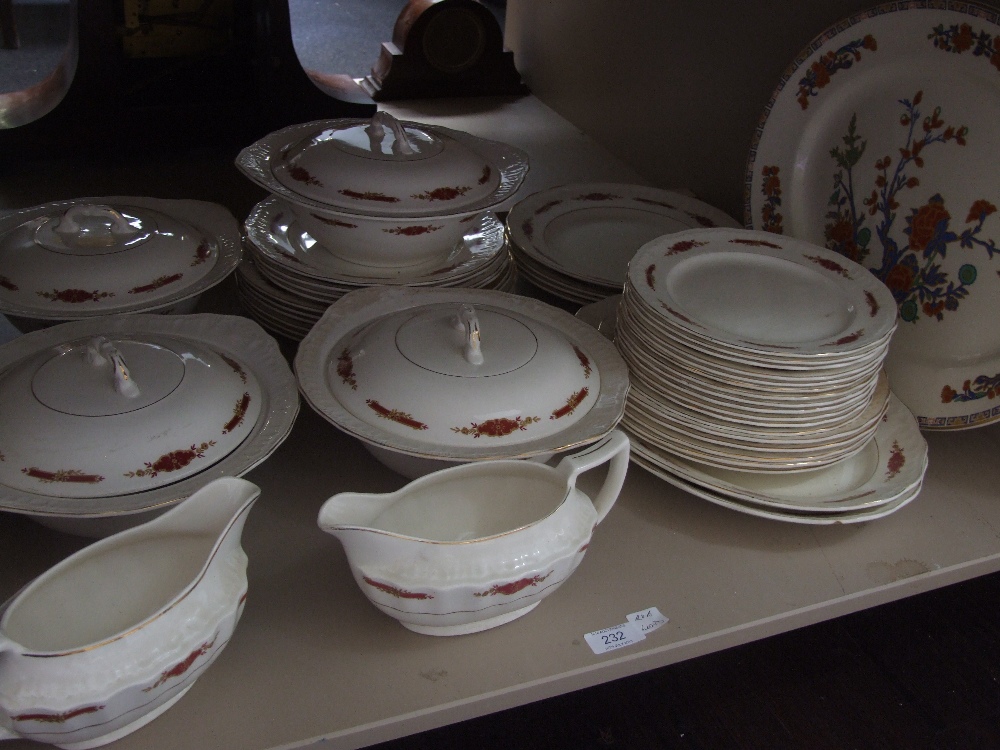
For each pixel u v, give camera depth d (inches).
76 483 26.4
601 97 68.1
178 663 22.9
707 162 56.8
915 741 41.3
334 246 38.5
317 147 37.6
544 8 74.0
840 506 32.0
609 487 30.0
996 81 35.5
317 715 25.5
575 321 36.1
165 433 27.8
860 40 40.6
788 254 37.2
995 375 36.4
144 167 60.4
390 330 32.5
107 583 24.8
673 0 57.0
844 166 42.5
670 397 32.9
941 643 46.5
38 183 56.7
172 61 60.6
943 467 38.5
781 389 31.2
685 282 35.1
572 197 50.2
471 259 40.7
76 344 30.4
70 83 57.9
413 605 25.8
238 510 24.6
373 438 28.6
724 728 41.7
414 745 40.3
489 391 30.0
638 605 30.3
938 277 38.7
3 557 29.8
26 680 21.4
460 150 39.2
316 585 30.1
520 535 26.0
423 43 72.3
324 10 141.9
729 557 32.9
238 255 38.8
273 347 33.5
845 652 45.9
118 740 24.3
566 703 42.6
